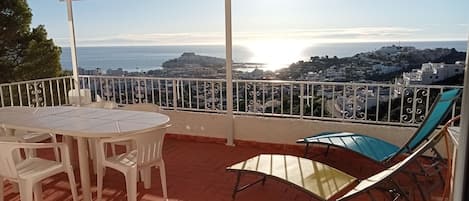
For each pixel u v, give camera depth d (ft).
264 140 15.30
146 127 9.25
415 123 13.26
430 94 13.02
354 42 15.55
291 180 8.54
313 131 14.47
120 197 10.36
